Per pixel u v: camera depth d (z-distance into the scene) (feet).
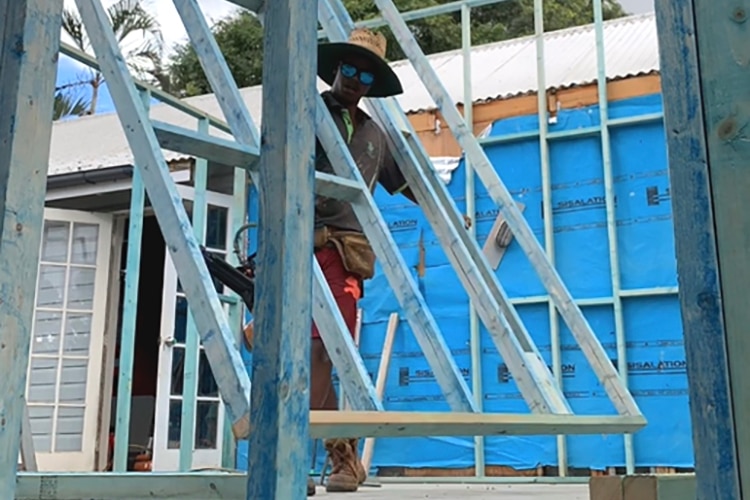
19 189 3.24
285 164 3.15
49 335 21.63
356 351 5.95
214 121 16.80
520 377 8.02
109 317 22.75
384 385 18.01
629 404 8.29
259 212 3.19
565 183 17.80
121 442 14.56
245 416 4.24
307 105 3.26
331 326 6.06
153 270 28.27
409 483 15.67
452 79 21.49
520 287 17.49
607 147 17.33
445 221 9.09
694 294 2.71
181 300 20.20
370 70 9.77
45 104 3.37
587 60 20.02
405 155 9.65
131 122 5.34
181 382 19.88
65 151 24.80
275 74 3.25
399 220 18.99
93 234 22.57
